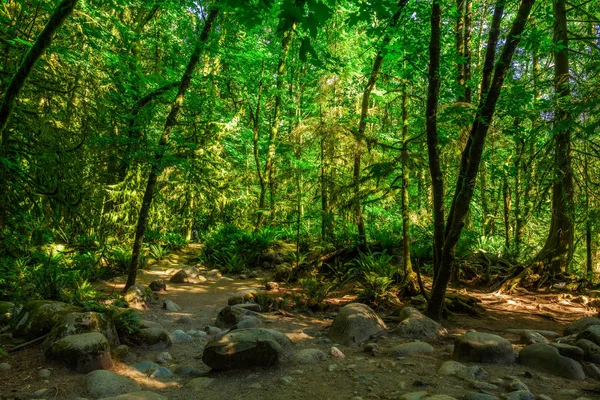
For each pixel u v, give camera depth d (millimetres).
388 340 4758
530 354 3941
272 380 3600
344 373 3744
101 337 3861
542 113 7543
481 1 10867
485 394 3051
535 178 8008
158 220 12359
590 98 6402
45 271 6434
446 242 5293
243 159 14922
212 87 9242
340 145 7867
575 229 9195
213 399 3236
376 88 9625
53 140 6113
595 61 7344
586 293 7461
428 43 5945
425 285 7406
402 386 3396
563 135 7324
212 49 7434
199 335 5172
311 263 9594
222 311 5820
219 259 10953
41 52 3396
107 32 7359
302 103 14930
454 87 6430
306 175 9328
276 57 13266
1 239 6016
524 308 6754
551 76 9688
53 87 6508
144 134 7984
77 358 3641
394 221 10953
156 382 3613
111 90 8227
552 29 7820
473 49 11867
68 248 9523
